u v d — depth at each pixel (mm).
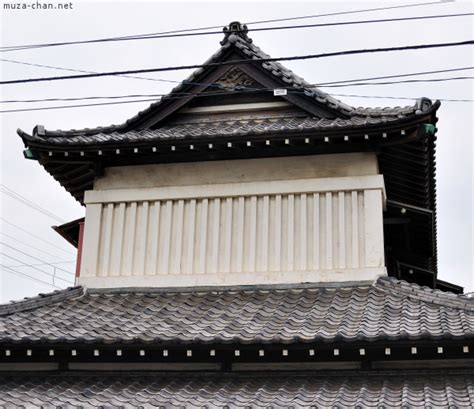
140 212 18047
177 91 18562
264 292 16594
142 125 18578
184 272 17328
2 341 13898
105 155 17891
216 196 17750
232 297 16391
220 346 13453
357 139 16922
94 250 17844
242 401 12883
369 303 15102
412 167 17797
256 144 17094
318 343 13070
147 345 13648
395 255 21109
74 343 13836
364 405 12250
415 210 18094
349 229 16969
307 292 16359
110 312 15734
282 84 18234
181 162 18188
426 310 14375
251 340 13266
